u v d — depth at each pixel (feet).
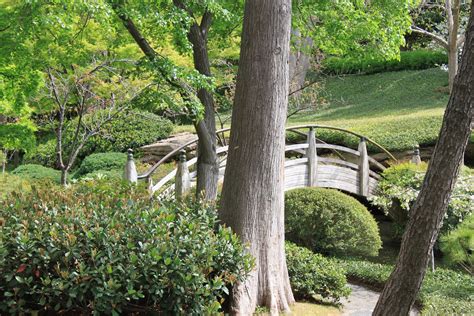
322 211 30.50
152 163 45.57
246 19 19.70
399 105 58.54
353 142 45.09
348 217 30.53
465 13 59.88
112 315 15.88
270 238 20.21
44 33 22.00
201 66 24.36
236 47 39.52
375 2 28.58
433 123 46.03
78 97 30.40
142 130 48.06
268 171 19.92
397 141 44.11
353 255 33.01
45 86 28.27
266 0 19.29
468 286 24.98
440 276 27.17
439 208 11.83
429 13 66.59
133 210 18.22
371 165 43.98
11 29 20.68
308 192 31.35
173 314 16.44
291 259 23.35
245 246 18.76
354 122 50.34
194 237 17.20
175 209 19.70
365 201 41.68
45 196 19.10
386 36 28.91
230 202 20.10
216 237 17.97
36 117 39.58
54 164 49.60
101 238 16.06
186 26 22.84
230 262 17.89
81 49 25.07
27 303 16.33
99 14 19.42
